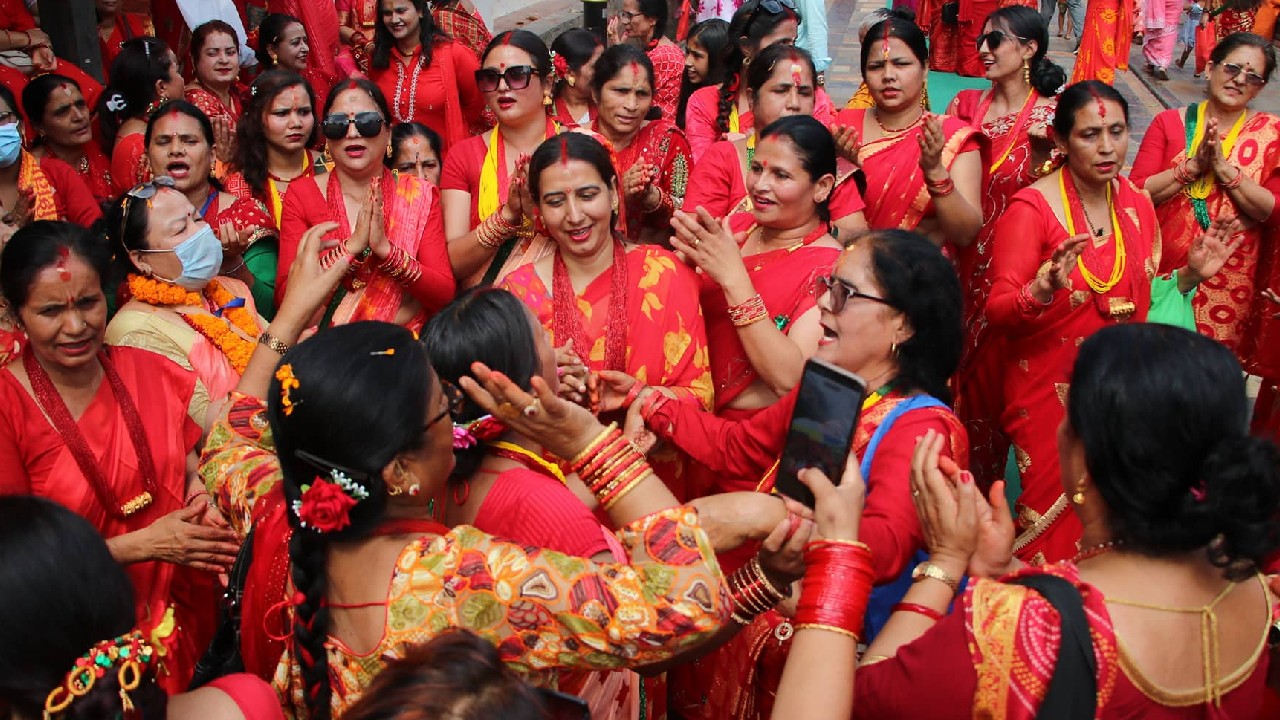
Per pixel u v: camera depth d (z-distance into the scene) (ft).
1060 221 13.03
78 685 4.58
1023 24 19.71
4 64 18.71
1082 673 5.31
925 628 6.12
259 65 23.98
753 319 10.53
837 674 5.69
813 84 15.62
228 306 11.97
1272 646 6.38
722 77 20.85
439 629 5.52
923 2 41.83
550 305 10.80
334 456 5.60
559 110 19.65
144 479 9.92
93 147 17.97
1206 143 16.24
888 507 7.54
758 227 12.48
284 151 15.56
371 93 13.65
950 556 6.38
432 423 5.86
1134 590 5.57
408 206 13.61
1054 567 5.78
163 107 14.42
